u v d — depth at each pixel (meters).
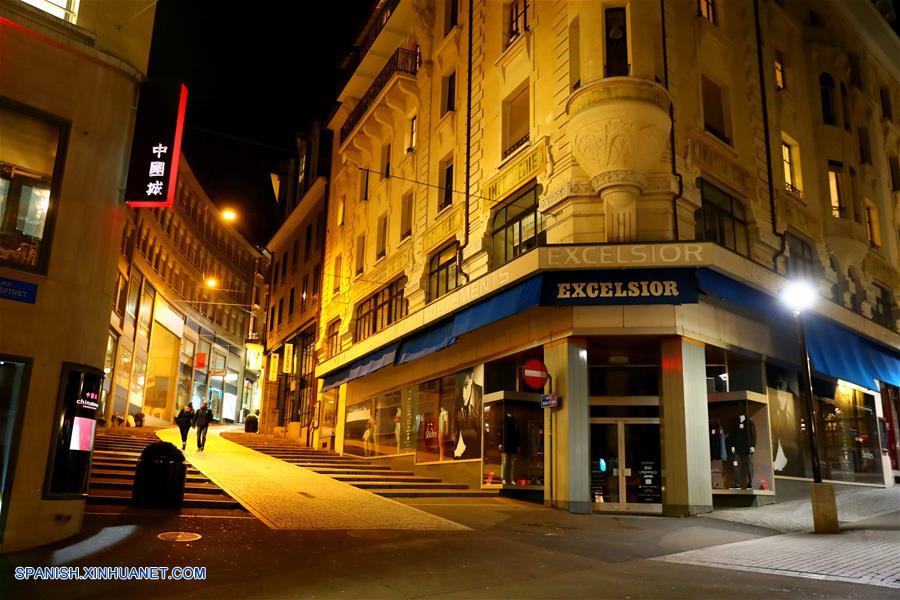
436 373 20.45
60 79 10.31
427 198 22.75
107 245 10.56
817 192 21.73
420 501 15.16
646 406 15.04
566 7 17.22
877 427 21.73
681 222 15.55
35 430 9.21
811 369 17.47
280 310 41.31
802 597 7.04
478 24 21.38
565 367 14.99
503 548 9.87
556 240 15.91
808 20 23.69
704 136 17.02
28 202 9.80
